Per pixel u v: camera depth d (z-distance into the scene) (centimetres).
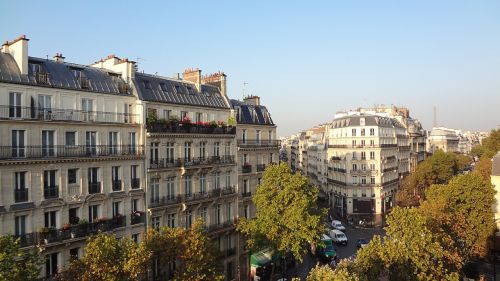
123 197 4181
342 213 11419
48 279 3559
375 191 11075
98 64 4741
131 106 4369
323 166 13425
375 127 11181
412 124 15212
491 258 6300
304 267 6600
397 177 12575
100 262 3012
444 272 3841
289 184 4978
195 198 4981
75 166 3778
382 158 11300
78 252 3775
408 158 13925
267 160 6344
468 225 5397
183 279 3553
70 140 3781
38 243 3462
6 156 3288
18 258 3294
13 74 3447
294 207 4862
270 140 6450
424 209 5253
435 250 3659
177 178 4788
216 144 5375
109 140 4103
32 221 3469
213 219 5306
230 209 5588
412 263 3594
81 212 3838
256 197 5116
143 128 4375
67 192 3719
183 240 3650
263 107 6588
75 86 3878
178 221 4797
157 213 4528
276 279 6006
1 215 3247
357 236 8844
